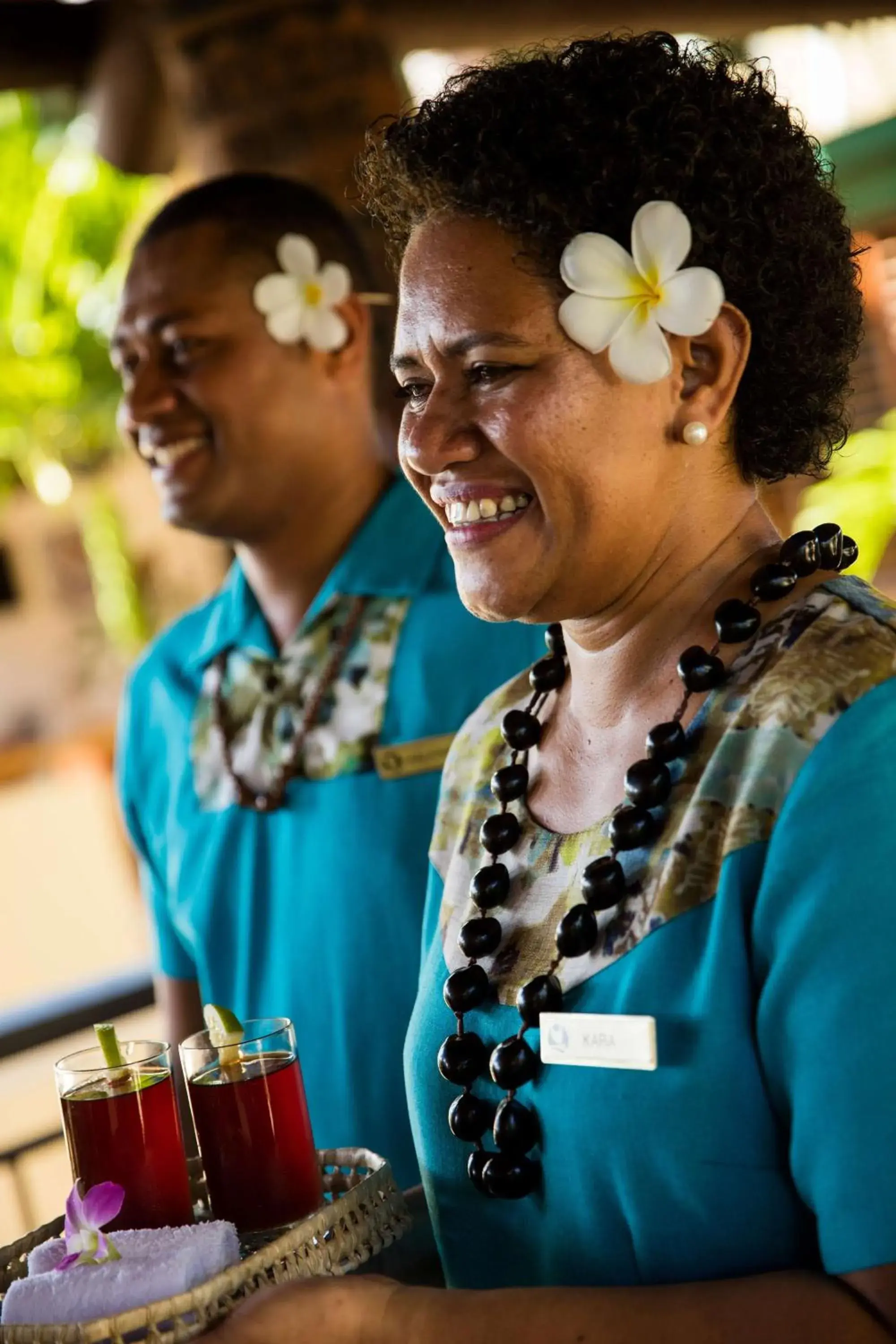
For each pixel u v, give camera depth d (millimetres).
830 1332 904
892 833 926
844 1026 911
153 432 1981
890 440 5570
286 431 1966
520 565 1091
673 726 1058
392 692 1903
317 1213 1177
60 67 3719
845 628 1012
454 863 1261
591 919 1059
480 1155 1111
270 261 1970
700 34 4121
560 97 1045
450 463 1094
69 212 7668
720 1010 975
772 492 3811
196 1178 1438
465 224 1078
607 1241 1039
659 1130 993
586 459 1056
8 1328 1064
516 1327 987
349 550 1992
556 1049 1043
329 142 3092
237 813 1955
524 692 1310
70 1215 1137
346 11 3139
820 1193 920
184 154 3459
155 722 2113
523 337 1054
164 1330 1058
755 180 1040
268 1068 1295
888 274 5883
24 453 8570
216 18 3098
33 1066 6152
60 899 8359
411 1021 1263
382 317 2129
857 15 4328
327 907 1852
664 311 1029
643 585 1114
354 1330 1031
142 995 2455
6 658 11031
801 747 974
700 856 1010
